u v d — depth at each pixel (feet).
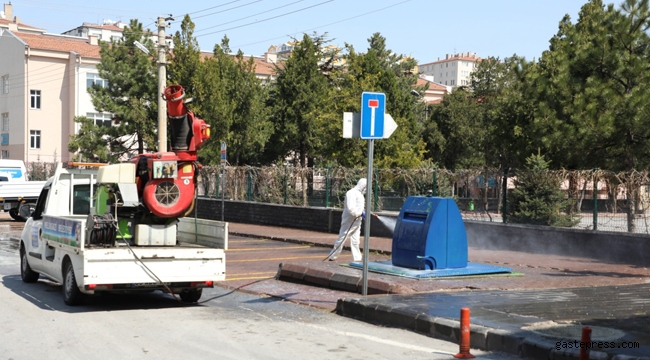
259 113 138.92
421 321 28.17
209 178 101.19
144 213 36.45
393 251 42.34
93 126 132.67
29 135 185.78
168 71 118.73
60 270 36.17
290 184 86.33
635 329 25.62
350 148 115.85
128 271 32.96
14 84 192.03
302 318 31.55
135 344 25.99
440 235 40.81
